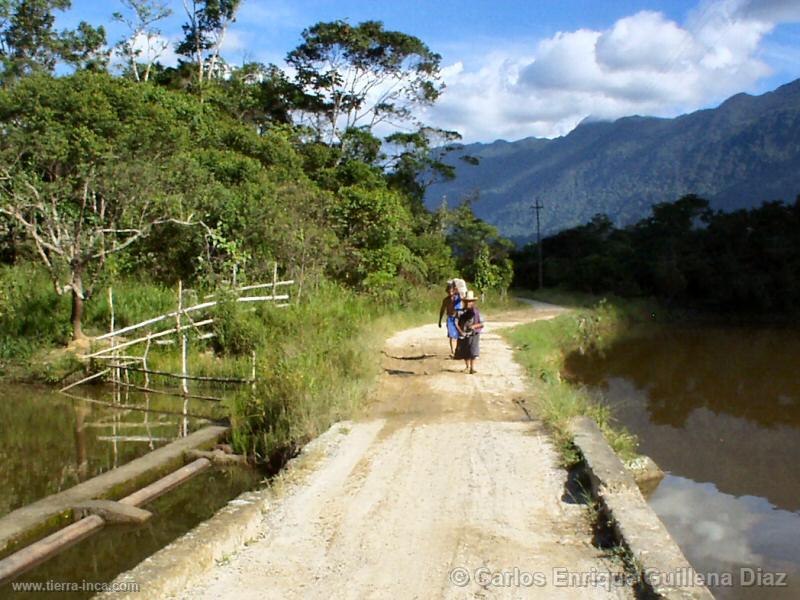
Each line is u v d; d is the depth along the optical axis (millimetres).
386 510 5801
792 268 43594
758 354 27875
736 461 11648
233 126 31938
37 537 6480
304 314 15234
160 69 40969
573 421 8250
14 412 11008
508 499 6023
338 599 4375
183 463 8562
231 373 12578
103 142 20000
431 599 4344
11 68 30828
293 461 7090
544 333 22750
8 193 14320
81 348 13586
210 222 19109
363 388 9914
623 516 5324
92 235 15039
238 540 5246
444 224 42781
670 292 45000
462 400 9781
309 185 26750
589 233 58312
